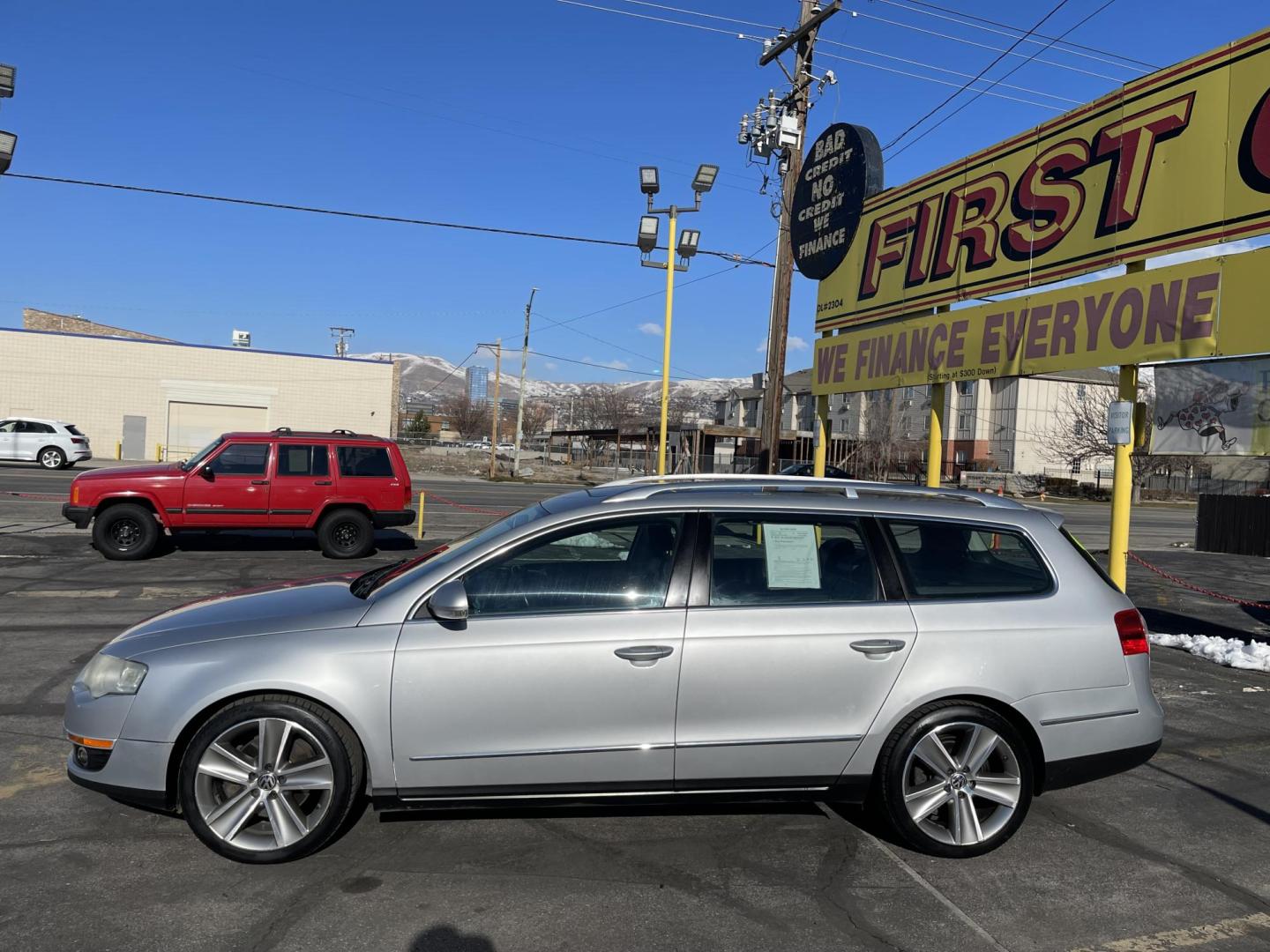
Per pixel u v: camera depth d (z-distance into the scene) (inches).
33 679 266.7
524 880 151.5
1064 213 389.4
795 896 148.3
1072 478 2288.4
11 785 187.3
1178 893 153.4
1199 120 329.4
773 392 713.6
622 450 3346.5
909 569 169.0
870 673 160.2
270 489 539.5
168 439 1831.9
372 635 154.5
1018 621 166.9
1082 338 377.7
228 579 466.0
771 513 168.7
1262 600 518.3
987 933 138.9
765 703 158.1
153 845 160.6
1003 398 2496.3
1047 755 165.8
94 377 1782.7
